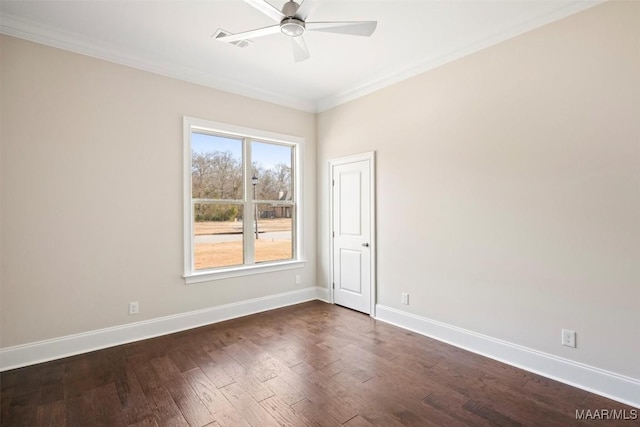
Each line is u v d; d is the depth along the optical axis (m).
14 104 2.57
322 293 4.57
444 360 2.72
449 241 3.09
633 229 2.10
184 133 3.43
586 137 2.28
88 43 2.85
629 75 2.11
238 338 3.19
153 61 3.22
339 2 2.34
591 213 2.26
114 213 3.03
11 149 2.56
